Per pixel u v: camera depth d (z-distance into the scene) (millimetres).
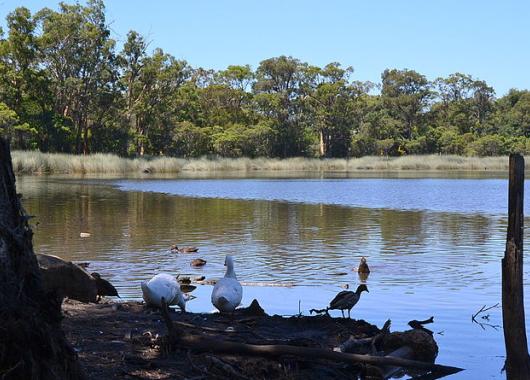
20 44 79438
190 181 55625
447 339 9727
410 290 12695
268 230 21875
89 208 29562
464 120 134625
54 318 6742
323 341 9141
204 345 8312
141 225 23062
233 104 119875
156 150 100250
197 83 130250
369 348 8984
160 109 98188
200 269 14656
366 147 120062
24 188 43719
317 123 118812
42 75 81938
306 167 96750
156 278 10602
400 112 132000
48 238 19438
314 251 17359
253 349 8266
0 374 6094
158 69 97312
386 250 17625
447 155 109438
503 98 147500
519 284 7871
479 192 42531
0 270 6402
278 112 116062
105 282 11758
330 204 32969
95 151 90500
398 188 46906
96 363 7832
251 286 12992
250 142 106125
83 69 88062
